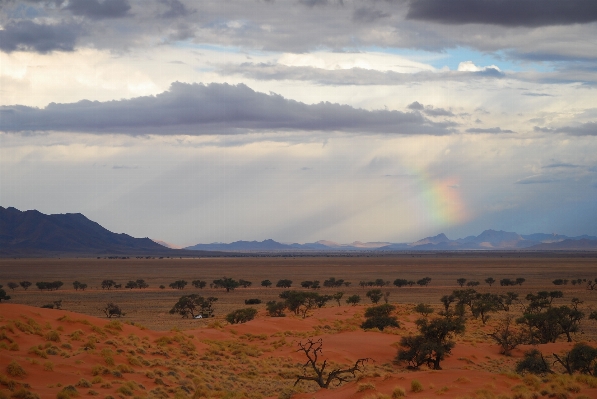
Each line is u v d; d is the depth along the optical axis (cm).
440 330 4747
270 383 3412
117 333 3838
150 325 8438
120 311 10231
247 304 12756
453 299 10288
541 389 2233
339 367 4047
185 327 7919
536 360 4094
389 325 6525
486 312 8669
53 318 3738
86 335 3556
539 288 16138
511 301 11931
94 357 3075
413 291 15638
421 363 4528
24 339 3173
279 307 9369
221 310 11331
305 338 5272
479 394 2206
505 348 5388
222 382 3212
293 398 2723
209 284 19200
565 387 2270
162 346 3862
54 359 2948
